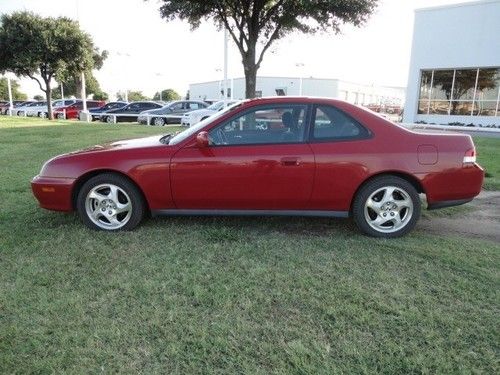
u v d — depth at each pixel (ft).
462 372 7.67
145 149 14.17
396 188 13.89
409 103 73.92
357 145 13.71
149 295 10.21
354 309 9.66
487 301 10.11
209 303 9.88
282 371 7.67
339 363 7.91
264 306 9.79
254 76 37.52
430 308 9.77
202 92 196.44
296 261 12.23
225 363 7.89
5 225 15.01
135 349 8.23
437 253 12.89
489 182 22.70
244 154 13.65
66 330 8.80
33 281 10.84
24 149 34.50
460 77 68.33
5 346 8.27
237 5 35.55
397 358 8.03
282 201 13.92
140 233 14.25
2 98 263.70
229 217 16.03
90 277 11.10
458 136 14.16
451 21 66.85
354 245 13.52
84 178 14.46
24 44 84.69
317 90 176.14
